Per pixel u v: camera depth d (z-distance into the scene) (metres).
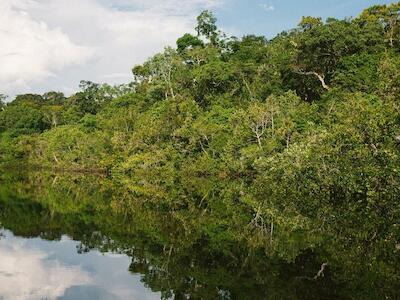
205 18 91.25
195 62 85.81
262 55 79.56
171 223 25.42
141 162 61.53
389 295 12.12
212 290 13.39
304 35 56.88
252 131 50.78
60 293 13.45
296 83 62.75
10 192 44.62
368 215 22.84
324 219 23.53
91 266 16.47
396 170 20.98
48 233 22.84
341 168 27.03
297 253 17.14
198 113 64.12
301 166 32.31
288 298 12.28
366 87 48.66
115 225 25.05
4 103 133.62
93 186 51.31
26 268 16.22
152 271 15.70
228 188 43.41
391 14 61.28
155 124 63.59
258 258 16.83
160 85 80.25
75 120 105.25
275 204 29.97
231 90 72.44
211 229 23.27
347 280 13.58
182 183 50.28
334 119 40.00
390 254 16.34
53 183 56.12
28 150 92.25
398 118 22.05
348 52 57.31
